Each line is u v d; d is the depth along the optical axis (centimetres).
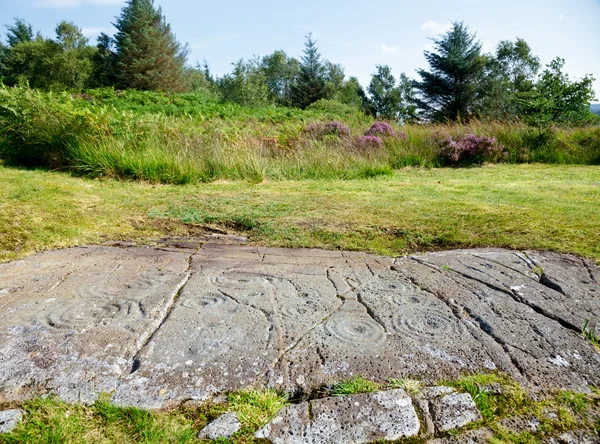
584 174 663
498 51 3625
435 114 2958
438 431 120
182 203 410
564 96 1185
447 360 152
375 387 137
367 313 189
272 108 1988
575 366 149
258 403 129
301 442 115
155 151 573
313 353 156
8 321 175
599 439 117
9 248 268
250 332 170
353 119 1362
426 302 200
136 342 161
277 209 389
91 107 711
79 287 213
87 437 116
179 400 131
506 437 117
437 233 311
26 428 118
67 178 511
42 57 3170
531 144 888
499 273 234
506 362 151
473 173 704
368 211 378
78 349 155
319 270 244
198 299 201
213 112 1426
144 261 257
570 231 301
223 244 299
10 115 583
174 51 3048
